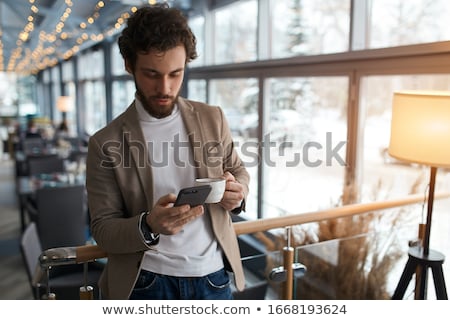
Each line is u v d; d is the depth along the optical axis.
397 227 2.25
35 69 17.06
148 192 1.23
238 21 4.66
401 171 2.83
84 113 11.64
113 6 5.73
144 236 1.13
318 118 3.60
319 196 3.57
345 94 3.25
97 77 9.93
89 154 1.25
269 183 4.26
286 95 4.01
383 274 2.25
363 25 3.05
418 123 1.54
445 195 2.19
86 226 4.18
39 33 7.70
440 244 2.17
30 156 5.93
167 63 1.12
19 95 18.92
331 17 3.35
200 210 1.14
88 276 1.54
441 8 2.45
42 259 1.45
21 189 4.57
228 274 1.42
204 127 1.32
